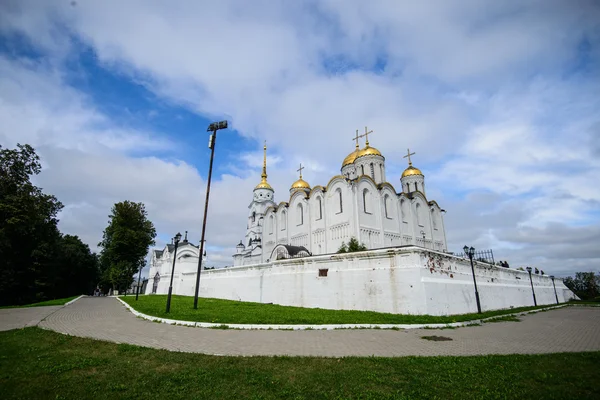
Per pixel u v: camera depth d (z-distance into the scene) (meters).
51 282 47.12
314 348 10.20
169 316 16.06
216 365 7.96
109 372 7.44
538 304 38.47
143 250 53.97
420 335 13.09
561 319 21.38
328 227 42.66
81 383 6.79
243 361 8.33
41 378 7.01
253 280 29.41
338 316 16.84
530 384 7.07
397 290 19.28
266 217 55.44
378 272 20.39
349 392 6.48
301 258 25.25
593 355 9.45
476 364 8.48
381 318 16.39
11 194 34.31
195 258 50.19
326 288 22.83
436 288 19.38
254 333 12.70
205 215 22.41
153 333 12.36
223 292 33.09
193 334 12.23
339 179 42.59
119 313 19.39
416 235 48.44
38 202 36.62
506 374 7.70
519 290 33.88
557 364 8.53
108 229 53.38
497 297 28.30
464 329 15.19
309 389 6.59
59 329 13.16
